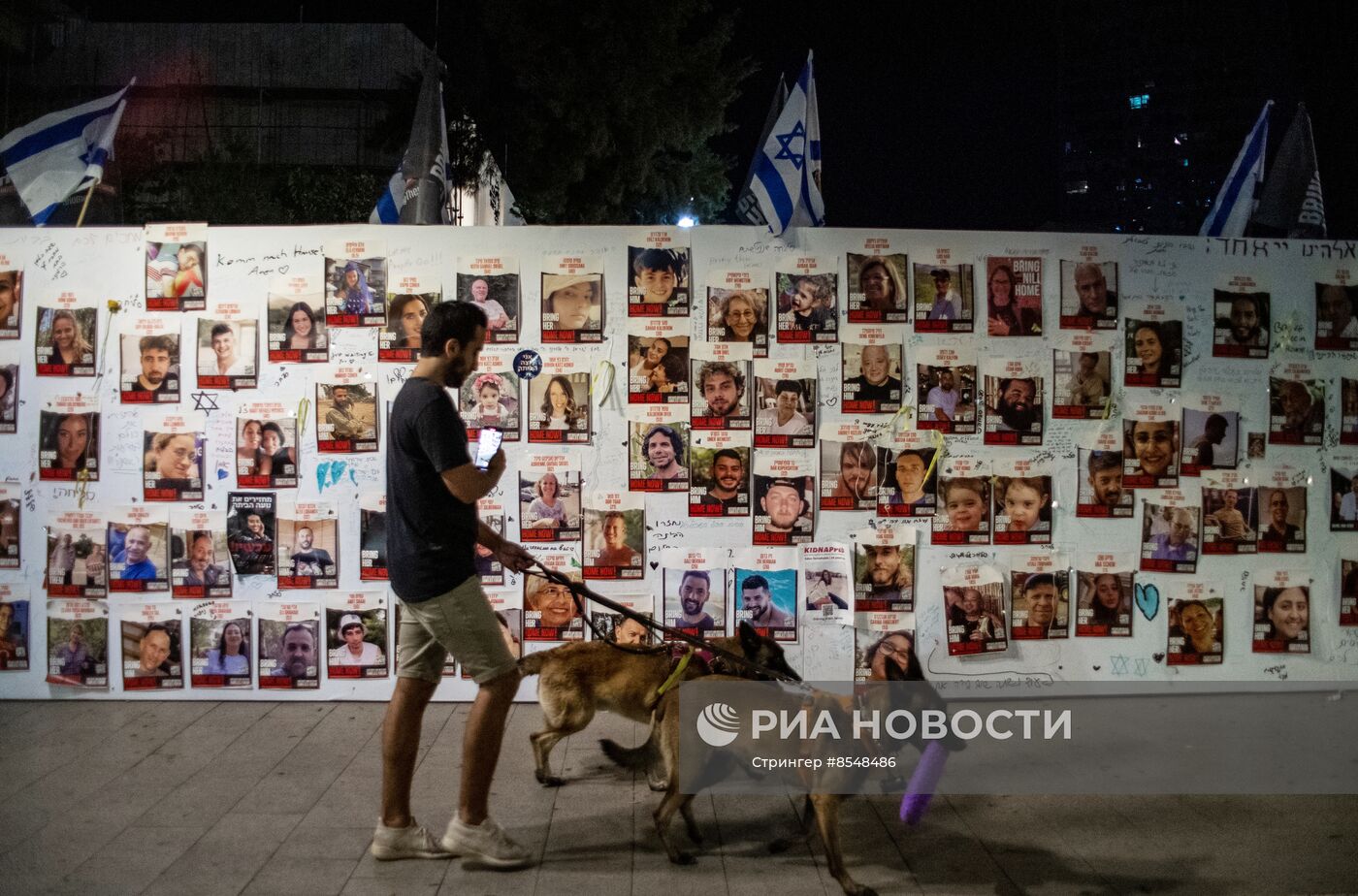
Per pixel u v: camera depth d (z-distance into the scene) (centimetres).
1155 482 607
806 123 607
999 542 600
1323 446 618
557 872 391
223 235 587
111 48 3036
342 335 586
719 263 591
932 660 596
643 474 588
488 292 586
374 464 587
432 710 585
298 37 3167
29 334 589
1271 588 615
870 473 593
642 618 434
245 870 383
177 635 588
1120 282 607
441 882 379
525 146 1888
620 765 472
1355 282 620
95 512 588
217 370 586
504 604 589
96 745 518
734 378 589
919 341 596
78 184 627
